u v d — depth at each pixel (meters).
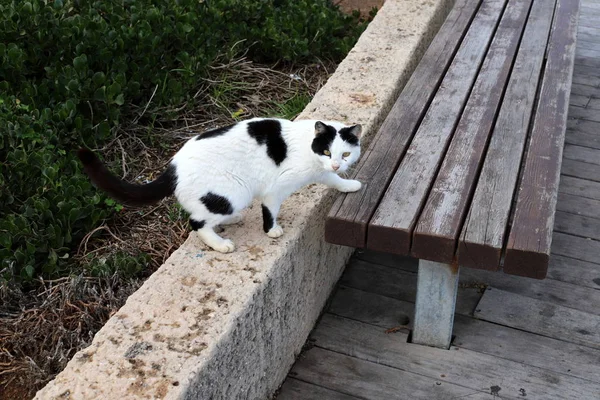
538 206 1.84
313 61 3.26
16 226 2.11
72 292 2.01
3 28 2.64
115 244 2.24
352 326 2.20
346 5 3.83
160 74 2.82
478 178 1.98
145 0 3.04
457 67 2.51
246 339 1.75
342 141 1.86
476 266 1.77
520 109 2.25
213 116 2.84
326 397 1.99
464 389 1.99
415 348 2.12
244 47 3.22
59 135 2.47
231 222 2.00
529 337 2.14
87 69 2.61
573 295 2.28
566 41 2.67
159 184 1.85
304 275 2.04
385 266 2.42
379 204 1.88
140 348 1.60
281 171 1.88
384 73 2.63
